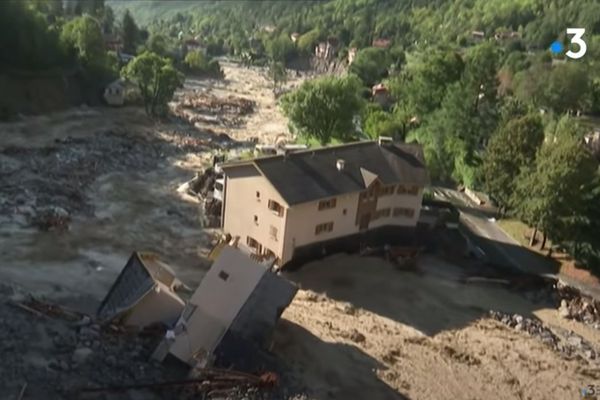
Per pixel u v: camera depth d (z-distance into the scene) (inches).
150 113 4576.8
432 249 2395.4
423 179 2326.5
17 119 3855.8
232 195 2178.9
